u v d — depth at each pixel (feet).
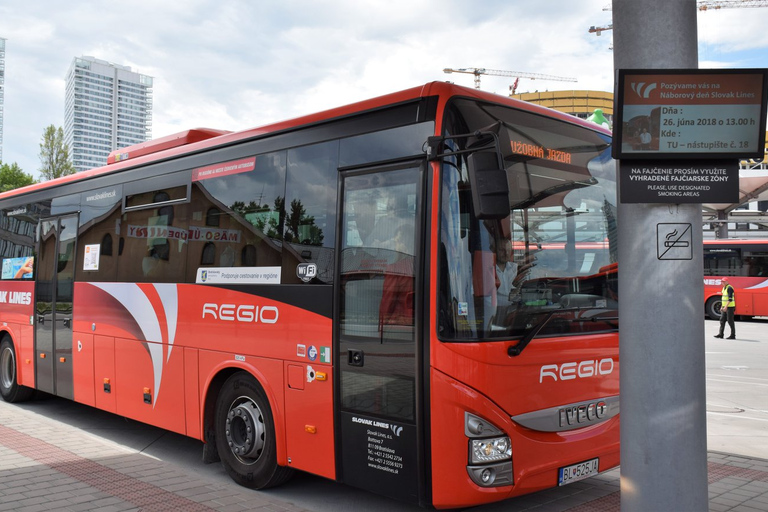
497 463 14.02
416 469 14.24
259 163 19.40
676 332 11.19
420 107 15.07
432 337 13.99
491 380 14.03
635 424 11.38
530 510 17.02
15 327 31.99
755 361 48.01
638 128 11.12
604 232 17.10
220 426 19.88
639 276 11.40
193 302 21.01
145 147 25.07
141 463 21.77
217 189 20.79
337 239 16.55
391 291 15.03
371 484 15.26
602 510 17.02
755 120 11.02
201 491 18.74
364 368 15.51
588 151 17.13
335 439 16.14
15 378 31.99
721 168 11.19
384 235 15.37
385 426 14.92
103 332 25.35
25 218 32.17
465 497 13.75
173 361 21.71
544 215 15.66
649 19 11.39
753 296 88.12
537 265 15.31
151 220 23.52
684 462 11.12
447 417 13.80
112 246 25.40
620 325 11.74
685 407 11.14
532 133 15.83
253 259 19.03
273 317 18.08
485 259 14.33
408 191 14.97
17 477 19.81
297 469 17.89
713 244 91.81
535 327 14.61
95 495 18.15
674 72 11.01
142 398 23.11
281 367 17.75
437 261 14.06
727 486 18.63
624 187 11.23
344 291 16.19
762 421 27.84
